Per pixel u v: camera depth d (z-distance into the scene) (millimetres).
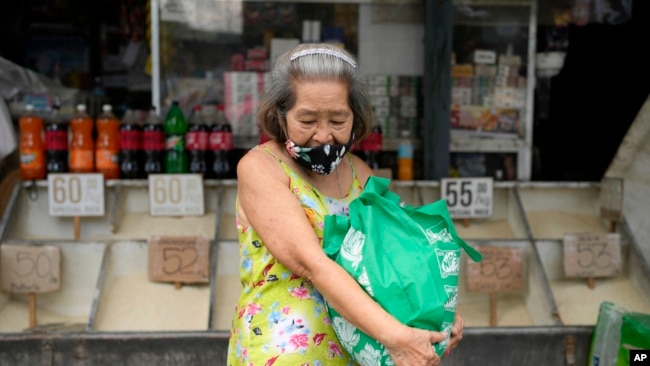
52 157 3404
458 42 4016
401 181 3639
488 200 3525
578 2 4078
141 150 3545
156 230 3361
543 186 3662
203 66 3980
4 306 3107
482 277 3197
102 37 4867
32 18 4754
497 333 2922
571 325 2994
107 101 4586
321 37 4027
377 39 4023
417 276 1244
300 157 1388
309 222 1361
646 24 4035
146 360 2811
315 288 1384
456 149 4023
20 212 3340
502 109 4051
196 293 3176
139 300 3104
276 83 1396
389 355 1264
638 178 3451
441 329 1268
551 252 3363
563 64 4117
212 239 3230
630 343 2678
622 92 4133
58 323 3082
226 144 3580
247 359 1414
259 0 3980
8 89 3795
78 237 3291
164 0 3926
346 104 1372
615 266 3299
